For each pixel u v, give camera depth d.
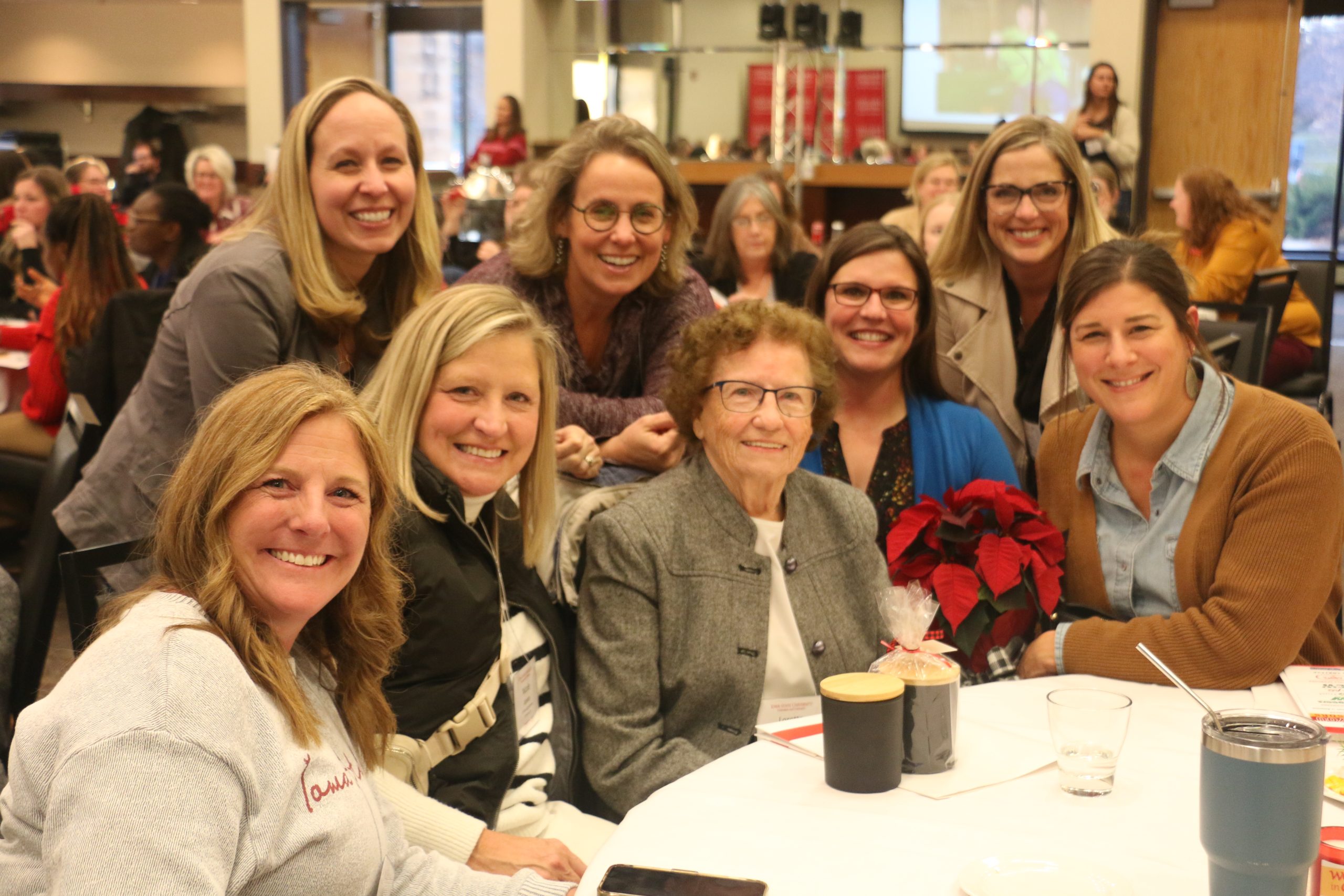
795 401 1.86
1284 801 0.98
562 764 1.89
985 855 1.20
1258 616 1.79
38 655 2.16
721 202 4.80
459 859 1.59
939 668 1.41
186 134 9.23
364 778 1.37
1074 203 2.73
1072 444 2.16
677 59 9.29
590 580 1.88
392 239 2.32
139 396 2.26
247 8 10.23
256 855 1.15
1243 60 8.01
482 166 8.51
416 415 1.74
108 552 1.77
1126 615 2.05
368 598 1.40
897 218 5.09
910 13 8.70
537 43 9.60
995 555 1.90
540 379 1.83
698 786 1.40
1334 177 10.74
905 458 2.45
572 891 1.42
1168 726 1.59
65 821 1.04
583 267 2.52
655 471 2.35
